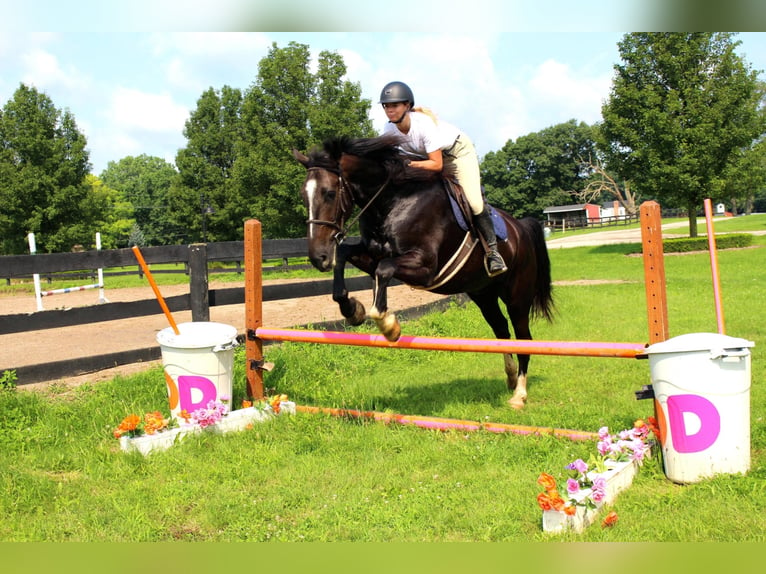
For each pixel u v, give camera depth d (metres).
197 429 4.62
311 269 18.56
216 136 35.09
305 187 4.15
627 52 26.50
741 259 20.44
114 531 3.23
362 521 3.22
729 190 26.38
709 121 24.91
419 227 4.32
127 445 4.36
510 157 79.00
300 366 6.48
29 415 5.00
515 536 2.98
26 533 3.22
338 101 24.05
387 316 4.17
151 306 6.27
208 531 3.23
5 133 29.12
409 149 4.51
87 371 5.95
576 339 8.27
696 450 3.43
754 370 5.97
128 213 75.06
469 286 4.90
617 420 4.59
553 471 3.71
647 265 3.75
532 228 5.74
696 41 25.05
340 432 4.63
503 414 5.05
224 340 4.84
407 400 5.63
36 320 5.61
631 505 3.26
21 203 28.73
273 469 4.00
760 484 3.25
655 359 3.54
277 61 24.55
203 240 31.78
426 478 3.76
